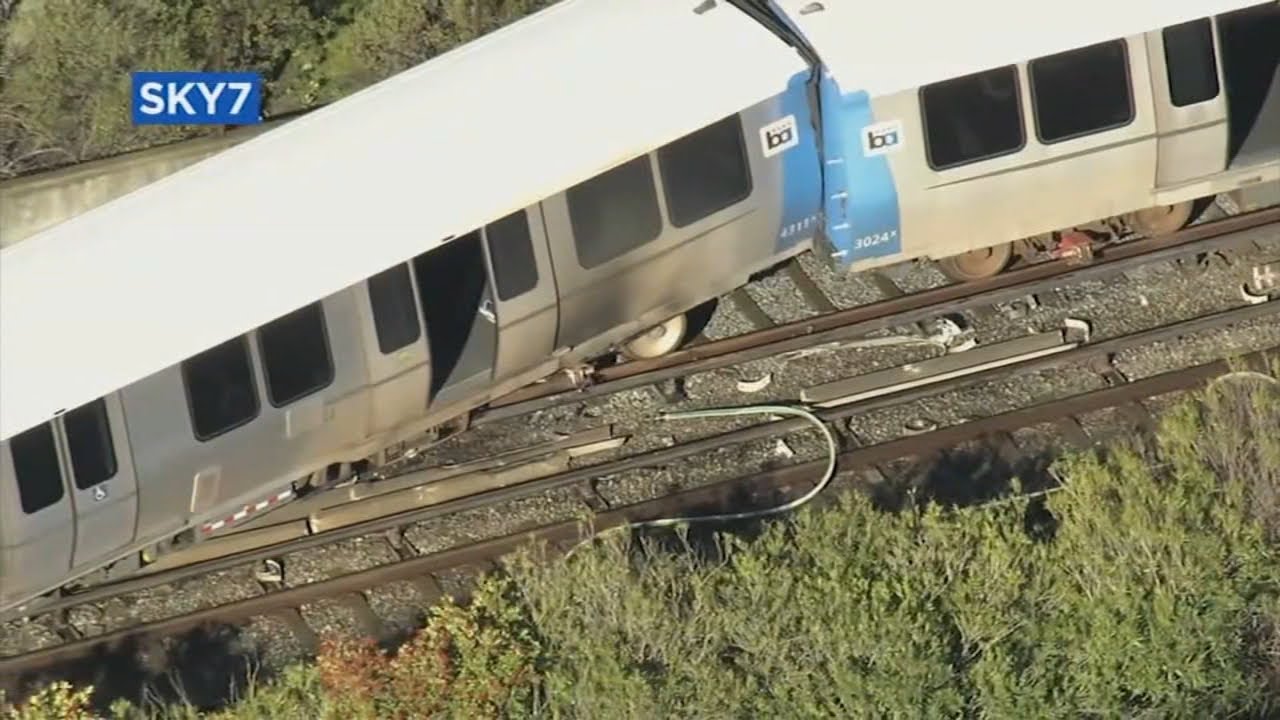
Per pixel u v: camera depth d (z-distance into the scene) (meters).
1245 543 54.12
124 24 80.25
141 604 60.97
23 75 80.56
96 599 60.56
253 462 59.41
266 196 59.25
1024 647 52.94
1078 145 64.56
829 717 51.44
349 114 62.09
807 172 64.50
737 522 62.09
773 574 53.94
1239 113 69.31
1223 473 57.38
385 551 62.31
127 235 58.72
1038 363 66.19
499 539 62.00
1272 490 56.69
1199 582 52.88
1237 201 70.69
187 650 59.50
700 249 63.97
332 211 58.62
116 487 57.00
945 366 66.44
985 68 61.47
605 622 53.91
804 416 65.00
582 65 61.84
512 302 61.19
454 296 63.91
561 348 63.97
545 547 60.81
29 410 54.59
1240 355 66.19
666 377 66.88
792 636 53.06
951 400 65.56
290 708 52.22
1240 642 53.38
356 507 63.19
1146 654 52.00
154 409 56.84
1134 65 64.19
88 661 59.25
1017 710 51.28
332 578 61.44
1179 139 65.56
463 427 64.81
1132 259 69.25
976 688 51.78
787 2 63.59
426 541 62.47
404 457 63.91
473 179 59.22
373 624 59.97
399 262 57.94
